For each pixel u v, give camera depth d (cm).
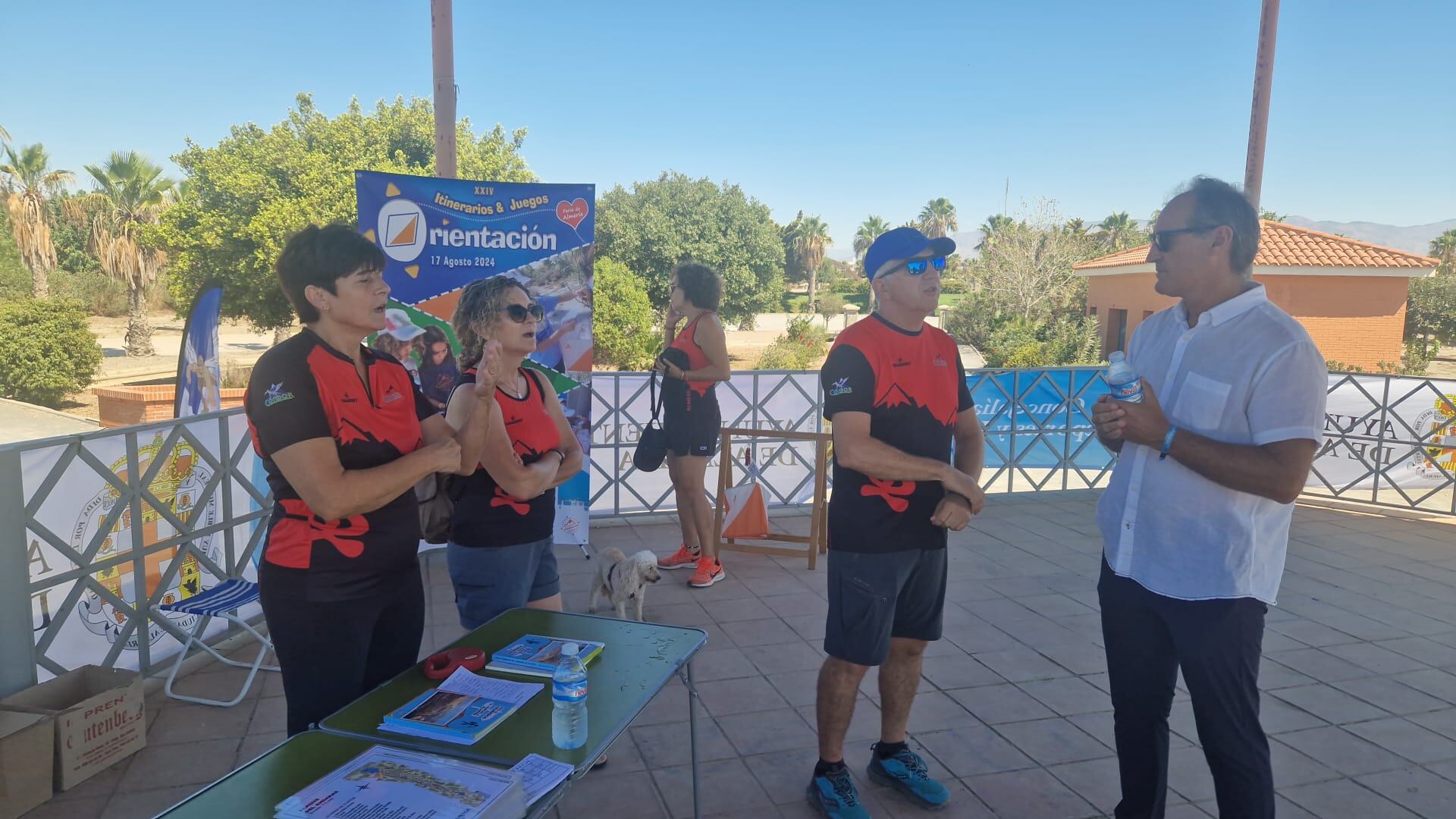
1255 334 232
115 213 3116
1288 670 443
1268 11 744
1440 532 711
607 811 315
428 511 295
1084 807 319
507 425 291
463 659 235
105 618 392
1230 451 227
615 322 3070
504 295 285
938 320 3497
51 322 2197
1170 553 244
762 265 4503
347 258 218
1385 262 1895
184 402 484
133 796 322
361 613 229
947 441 305
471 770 176
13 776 304
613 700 217
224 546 464
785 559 627
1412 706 403
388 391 236
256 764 185
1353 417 801
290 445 212
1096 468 857
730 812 315
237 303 2680
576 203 557
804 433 608
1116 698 268
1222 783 245
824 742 310
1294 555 648
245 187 2523
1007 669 441
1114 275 2436
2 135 3241
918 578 304
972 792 329
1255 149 770
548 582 329
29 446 349
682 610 524
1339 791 331
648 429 562
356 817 160
